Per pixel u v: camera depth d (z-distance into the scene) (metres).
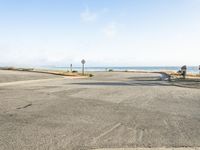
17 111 8.68
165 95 13.73
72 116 7.81
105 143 5.10
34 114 8.13
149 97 12.78
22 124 6.74
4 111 8.67
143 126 6.55
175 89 17.61
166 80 30.14
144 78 35.56
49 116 7.81
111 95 13.59
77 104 10.30
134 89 17.39
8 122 6.98
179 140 5.30
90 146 4.91
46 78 32.47
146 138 5.46
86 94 14.03
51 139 5.34
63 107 9.53
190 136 5.61
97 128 6.32
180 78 32.84
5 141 5.19
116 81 27.86
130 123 6.89
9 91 15.59
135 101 11.27
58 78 33.19
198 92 15.45
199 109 9.18
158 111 8.74
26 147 4.81
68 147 4.84
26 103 10.55
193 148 4.82
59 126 6.52
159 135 5.69
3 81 25.52
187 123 6.91
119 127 6.44
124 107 9.58
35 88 17.80
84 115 7.97
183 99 12.05
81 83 23.72
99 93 14.59
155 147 4.87
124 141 5.24
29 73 40.41
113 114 8.16
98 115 7.98
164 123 6.91
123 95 13.62
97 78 35.25
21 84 22.09
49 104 10.28
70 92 15.07
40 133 5.82
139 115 8.02
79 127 6.41
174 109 9.19
